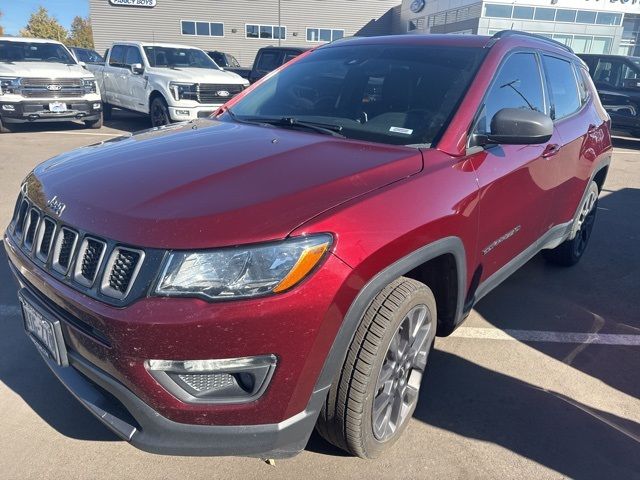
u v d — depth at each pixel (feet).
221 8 110.73
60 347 6.51
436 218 7.02
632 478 7.49
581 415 8.80
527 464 7.68
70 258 6.20
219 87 33.12
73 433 7.94
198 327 5.40
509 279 14.14
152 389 5.65
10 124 36.65
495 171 8.52
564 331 11.52
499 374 9.82
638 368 10.24
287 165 7.10
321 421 6.93
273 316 5.50
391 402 7.51
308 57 11.62
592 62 38.91
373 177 6.87
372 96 9.53
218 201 6.07
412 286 7.03
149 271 5.55
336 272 5.79
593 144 13.19
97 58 65.82
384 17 119.75
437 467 7.55
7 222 16.66
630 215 20.77
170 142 8.46
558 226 12.34
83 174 7.22
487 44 9.80
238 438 5.89
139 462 7.47
